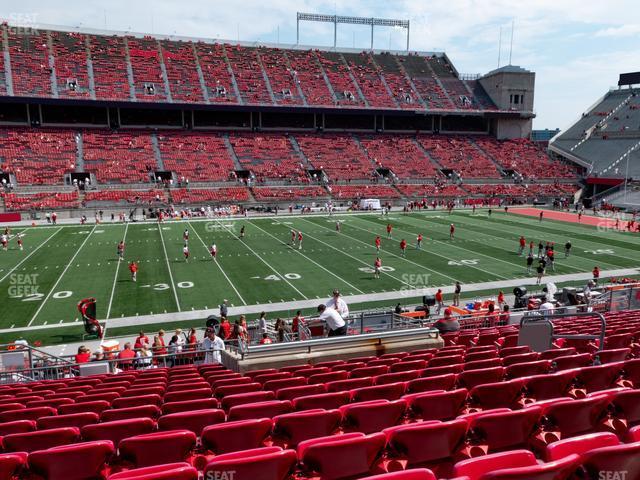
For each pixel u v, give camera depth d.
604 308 16.75
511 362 7.79
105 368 12.20
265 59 74.44
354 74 76.50
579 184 65.56
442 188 61.47
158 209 47.88
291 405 5.86
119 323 19.72
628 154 64.81
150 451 4.60
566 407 4.69
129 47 68.19
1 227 41.59
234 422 4.82
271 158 61.78
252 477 3.70
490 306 17.72
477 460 3.40
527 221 46.44
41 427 5.84
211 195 53.09
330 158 64.00
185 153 59.31
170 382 8.63
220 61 71.44
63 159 53.50
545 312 13.44
